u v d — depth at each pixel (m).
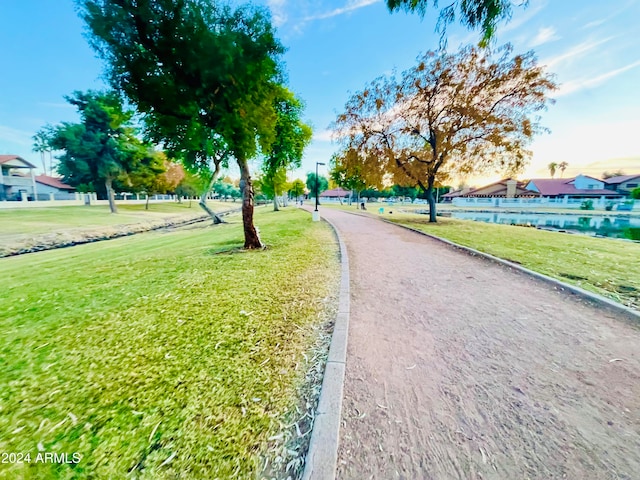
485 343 2.75
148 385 2.15
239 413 1.86
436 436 1.67
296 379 2.22
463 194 61.78
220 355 2.55
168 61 5.77
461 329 3.05
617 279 4.49
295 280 4.80
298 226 13.83
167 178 36.56
